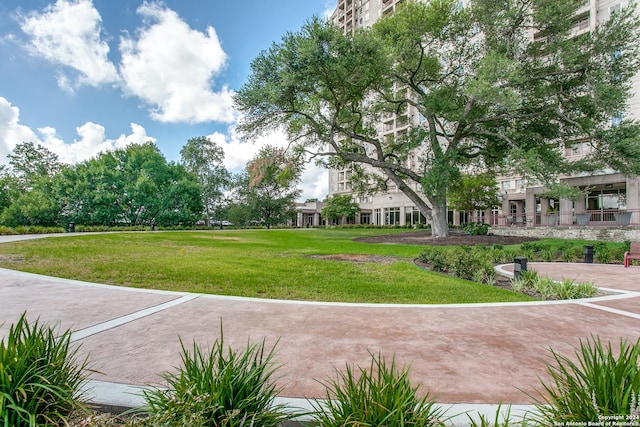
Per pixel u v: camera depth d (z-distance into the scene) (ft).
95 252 38.50
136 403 7.41
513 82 51.31
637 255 34.22
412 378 9.02
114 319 14.30
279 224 188.14
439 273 28.89
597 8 82.28
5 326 13.09
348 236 86.48
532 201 87.10
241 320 14.37
